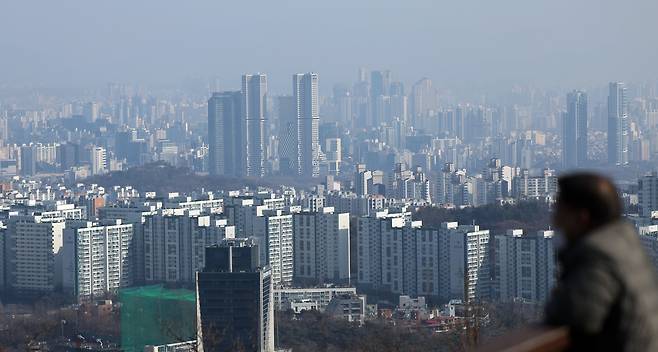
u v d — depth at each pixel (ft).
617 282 36.58
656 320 36.55
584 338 36.73
